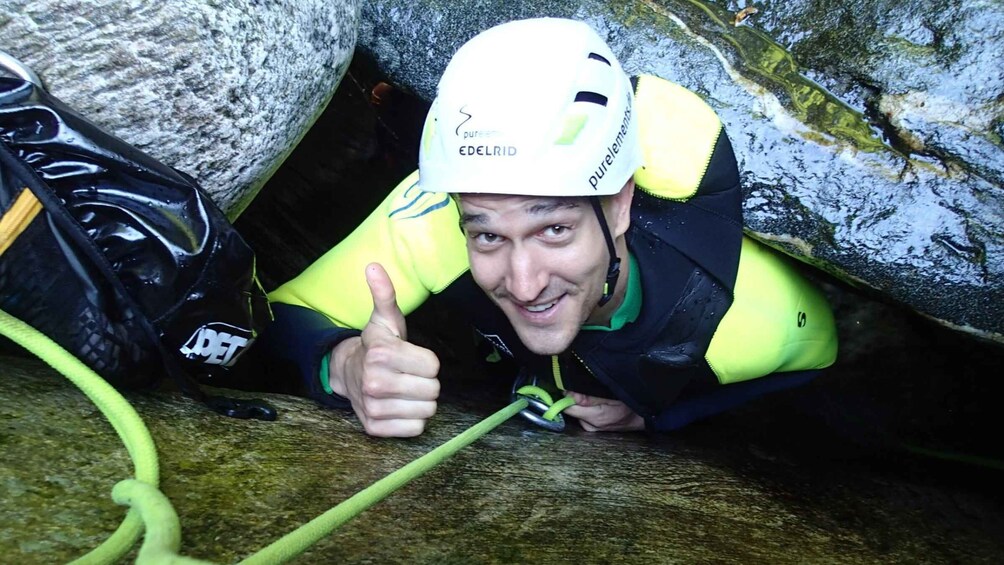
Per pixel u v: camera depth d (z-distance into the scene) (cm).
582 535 55
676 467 82
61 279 58
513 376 126
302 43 75
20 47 57
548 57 63
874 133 85
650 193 76
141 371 63
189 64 64
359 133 142
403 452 68
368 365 69
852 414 129
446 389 107
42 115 55
